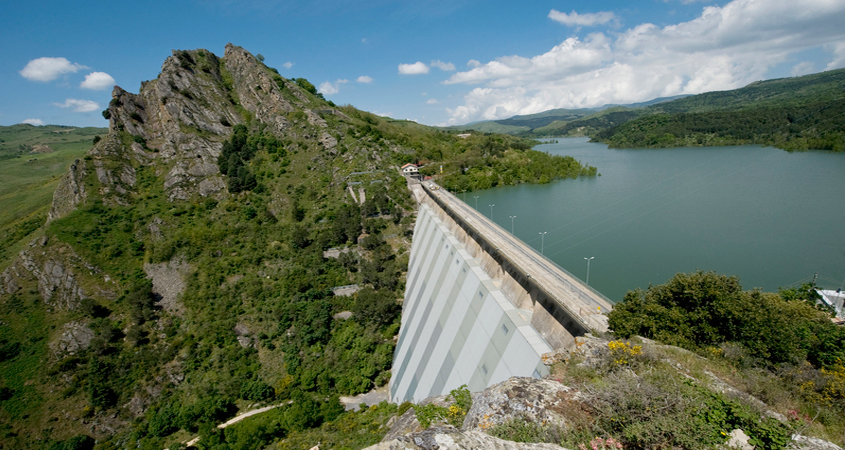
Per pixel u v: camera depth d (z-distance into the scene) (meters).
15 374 74.00
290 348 77.69
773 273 75.75
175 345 79.00
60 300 87.44
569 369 21.94
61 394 70.69
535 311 46.53
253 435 58.38
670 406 15.55
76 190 113.00
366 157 140.75
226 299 89.25
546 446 13.32
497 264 59.69
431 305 67.06
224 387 71.50
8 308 85.50
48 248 94.06
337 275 96.31
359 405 65.75
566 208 133.88
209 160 132.38
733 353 24.64
